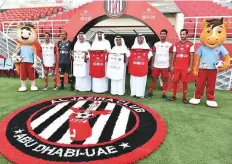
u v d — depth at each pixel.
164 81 5.44
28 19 13.52
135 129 3.63
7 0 18.73
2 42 9.28
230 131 3.66
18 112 4.36
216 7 12.98
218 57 4.75
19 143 3.15
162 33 5.20
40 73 7.94
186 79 5.05
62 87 6.35
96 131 3.55
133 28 9.79
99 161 2.74
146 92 6.13
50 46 6.02
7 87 6.49
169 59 5.36
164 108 4.74
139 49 5.32
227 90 6.34
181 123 3.97
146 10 5.91
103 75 5.84
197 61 4.95
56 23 11.53
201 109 4.72
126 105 4.86
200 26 9.14
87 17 6.29
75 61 5.89
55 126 3.72
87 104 4.89
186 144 3.21
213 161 2.78
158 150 3.04
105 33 10.16
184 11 12.06
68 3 17.94
